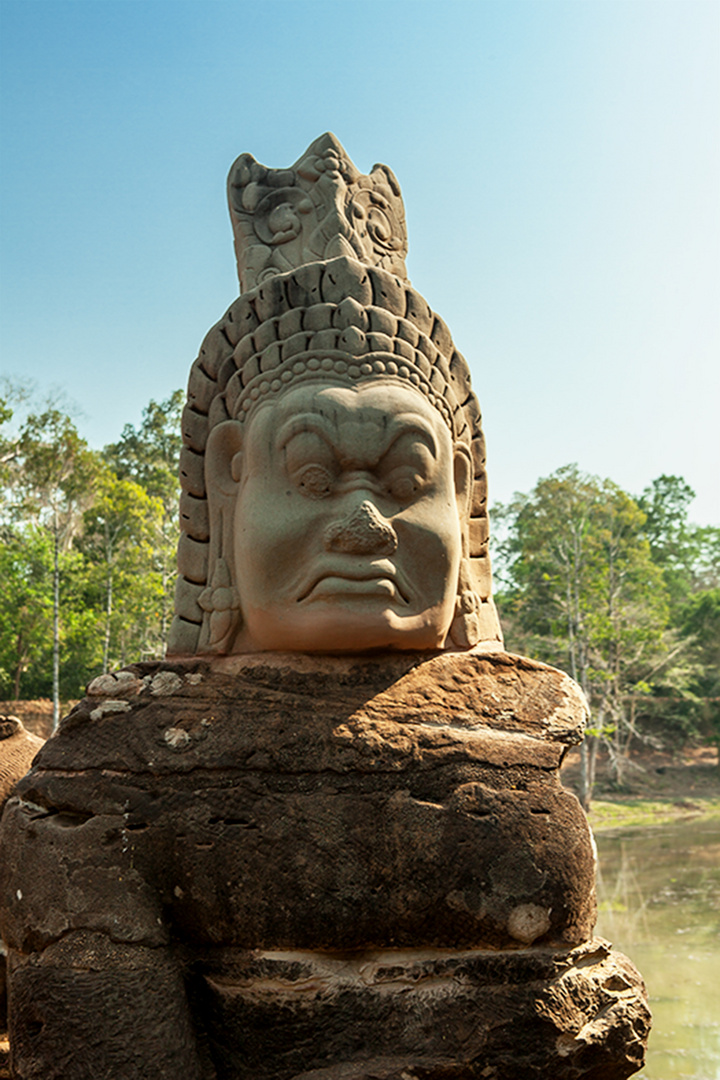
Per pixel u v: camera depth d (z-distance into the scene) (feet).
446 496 9.14
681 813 69.62
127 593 59.41
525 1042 7.60
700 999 19.66
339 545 8.39
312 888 7.64
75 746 8.27
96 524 67.67
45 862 7.75
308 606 8.43
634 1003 8.19
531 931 7.70
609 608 75.31
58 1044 7.17
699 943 24.77
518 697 8.78
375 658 8.78
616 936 25.95
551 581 75.82
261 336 9.33
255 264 11.35
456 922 7.72
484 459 10.34
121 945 7.50
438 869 7.72
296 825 7.75
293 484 8.75
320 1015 7.63
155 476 88.89
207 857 7.70
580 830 8.09
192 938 7.88
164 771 7.94
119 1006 7.27
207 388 9.66
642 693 89.10
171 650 9.16
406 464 8.84
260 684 8.50
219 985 7.82
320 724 8.16
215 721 8.21
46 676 72.59
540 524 80.79
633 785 80.79
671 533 120.06
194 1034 7.72
